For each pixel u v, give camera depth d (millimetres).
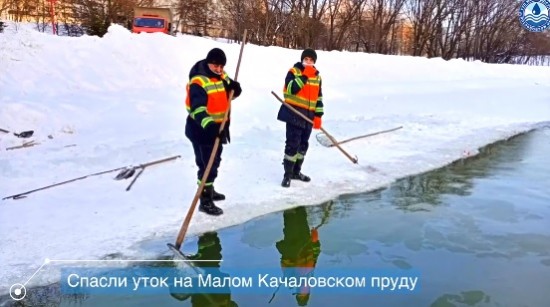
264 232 4453
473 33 35281
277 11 25750
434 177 6199
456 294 3355
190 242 4207
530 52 39062
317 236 4379
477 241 4238
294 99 5480
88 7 21172
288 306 3244
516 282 3510
